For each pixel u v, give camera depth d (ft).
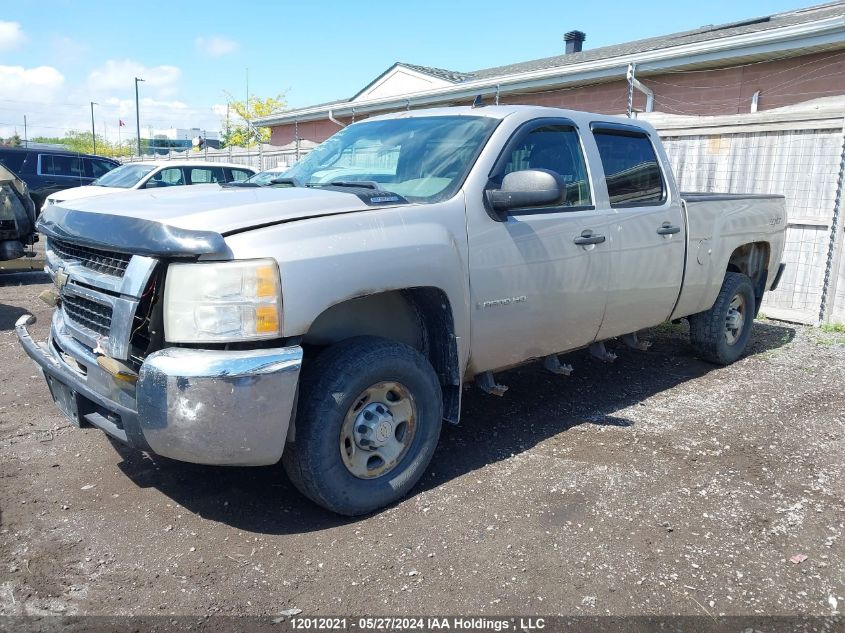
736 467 13.04
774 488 12.22
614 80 45.98
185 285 9.28
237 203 10.41
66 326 11.52
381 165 13.66
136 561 9.61
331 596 8.94
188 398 9.01
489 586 9.20
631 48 50.01
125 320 9.46
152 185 41.52
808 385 18.35
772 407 16.49
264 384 9.20
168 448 9.32
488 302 12.30
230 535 10.32
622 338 17.87
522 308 12.97
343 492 10.52
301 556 9.81
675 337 23.49
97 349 10.12
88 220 10.54
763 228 20.29
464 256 11.78
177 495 11.53
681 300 17.46
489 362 12.94
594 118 15.31
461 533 10.47
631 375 18.98
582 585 9.25
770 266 21.25
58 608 8.56
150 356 9.27
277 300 9.32
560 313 13.85
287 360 9.37
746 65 39.78
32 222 31.35
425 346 12.45
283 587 9.11
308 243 9.74
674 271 16.78
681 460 13.29
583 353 20.94
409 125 14.43
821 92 36.81
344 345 10.72
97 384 10.34
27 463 12.59
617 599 8.98
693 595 9.11
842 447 14.12
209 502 11.32
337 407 10.22
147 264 9.40
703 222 17.62
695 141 28.48
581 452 13.58
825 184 25.00
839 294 24.98
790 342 23.18
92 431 14.12
